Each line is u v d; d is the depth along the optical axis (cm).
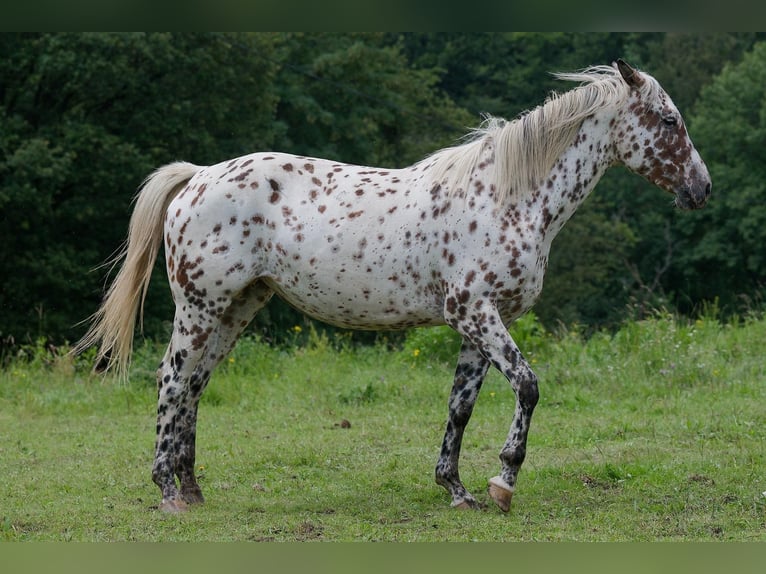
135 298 765
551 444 941
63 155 2681
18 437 1050
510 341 695
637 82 734
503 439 975
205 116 3016
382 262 714
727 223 4084
